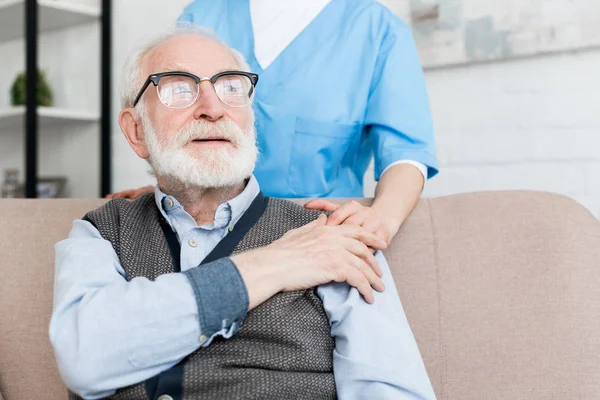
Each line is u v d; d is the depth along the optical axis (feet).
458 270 4.03
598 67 7.03
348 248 3.57
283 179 4.98
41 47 11.66
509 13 7.30
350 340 3.44
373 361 3.39
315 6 5.08
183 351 3.17
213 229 3.72
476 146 7.72
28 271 4.27
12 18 11.03
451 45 7.66
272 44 5.12
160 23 9.87
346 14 5.07
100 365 3.08
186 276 3.21
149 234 3.73
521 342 3.76
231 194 3.84
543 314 3.79
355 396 3.36
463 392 3.76
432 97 7.97
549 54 7.25
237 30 5.30
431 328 3.92
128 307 3.13
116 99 10.57
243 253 3.40
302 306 3.51
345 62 4.94
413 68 4.89
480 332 3.84
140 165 10.28
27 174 9.98
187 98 3.70
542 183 7.38
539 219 4.08
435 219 4.27
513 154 7.52
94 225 3.82
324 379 3.43
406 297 4.02
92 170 11.03
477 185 7.73
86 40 10.96
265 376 3.27
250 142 3.78
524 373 3.69
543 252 3.95
